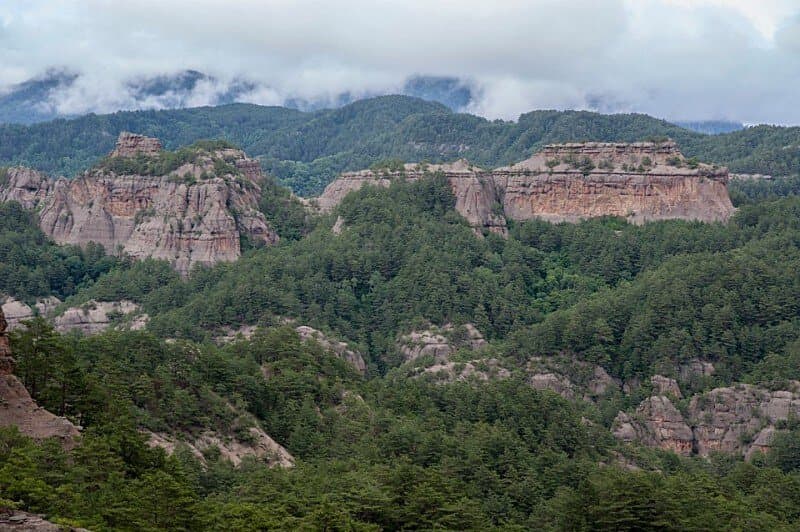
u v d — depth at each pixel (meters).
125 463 132.25
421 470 152.75
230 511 128.38
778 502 170.62
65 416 141.50
